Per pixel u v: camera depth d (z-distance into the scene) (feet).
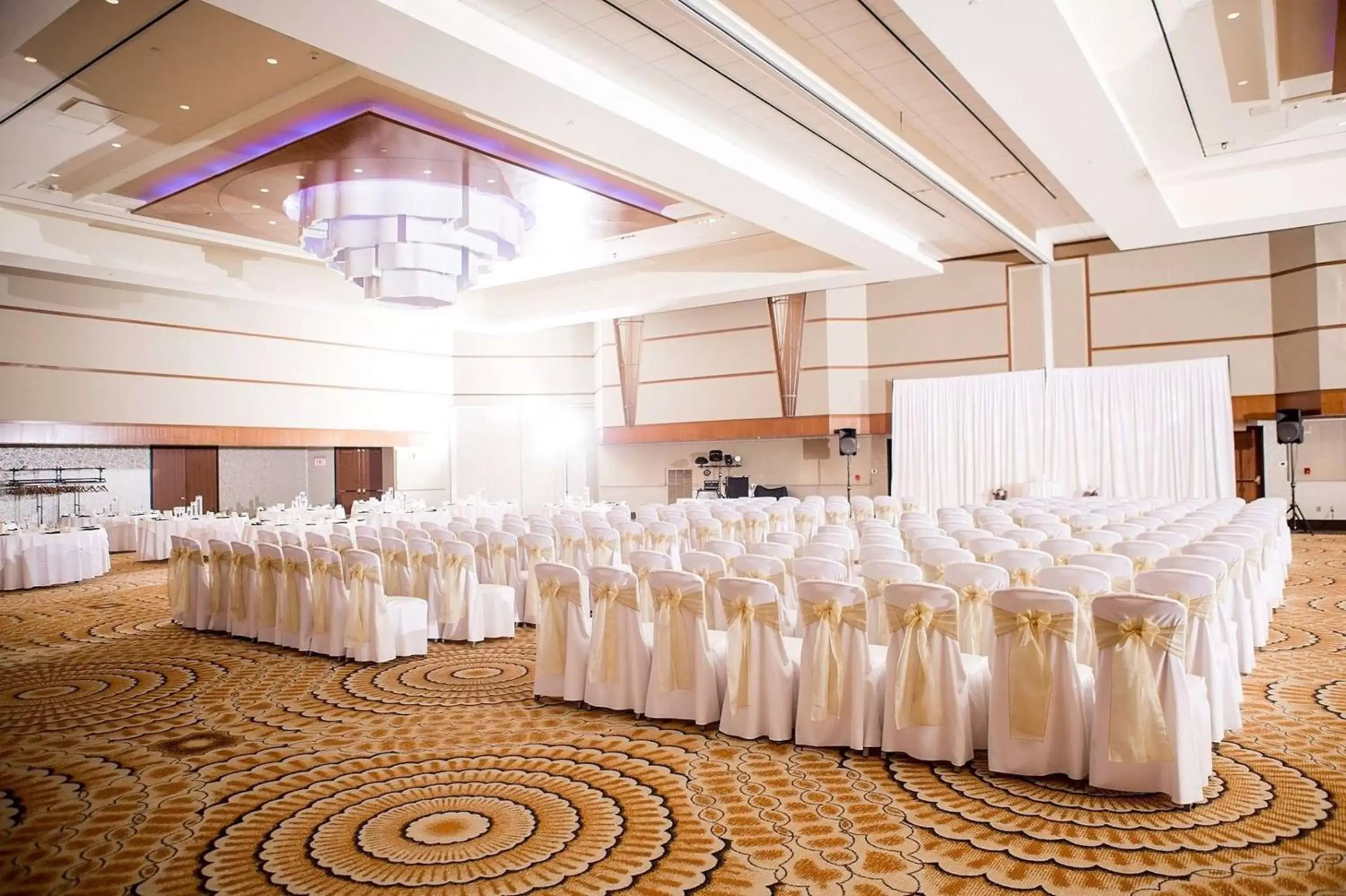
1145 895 8.62
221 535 33.09
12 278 38.55
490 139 25.58
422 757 13.41
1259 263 38.78
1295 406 37.68
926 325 45.73
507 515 29.78
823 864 9.51
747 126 26.20
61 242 34.27
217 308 45.55
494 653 20.52
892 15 20.85
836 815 10.83
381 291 30.60
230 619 22.85
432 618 21.95
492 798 11.71
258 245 38.17
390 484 54.29
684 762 12.89
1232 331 39.32
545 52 20.67
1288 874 8.98
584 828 10.69
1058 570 14.14
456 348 57.16
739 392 48.93
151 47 20.79
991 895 8.73
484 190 29.68
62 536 33.73
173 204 30.89
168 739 14.52
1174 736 10.67
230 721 15.49
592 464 57.47
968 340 44.62
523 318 52.11
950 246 42.27
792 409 47.44
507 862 9.82
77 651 21.57
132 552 42.80
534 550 23.73
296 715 15.80
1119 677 10.93
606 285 48.62
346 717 15.61
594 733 14.38
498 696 16.80
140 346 42.68
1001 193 34.78
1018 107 23.36
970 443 43.96
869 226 35.17
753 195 29.63
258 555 21.91
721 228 38.50
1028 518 23.77
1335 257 36.35
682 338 50.75
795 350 47.24
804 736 13.38
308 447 49.55
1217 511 25.71
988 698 12.74
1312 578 27.30
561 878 9.40
